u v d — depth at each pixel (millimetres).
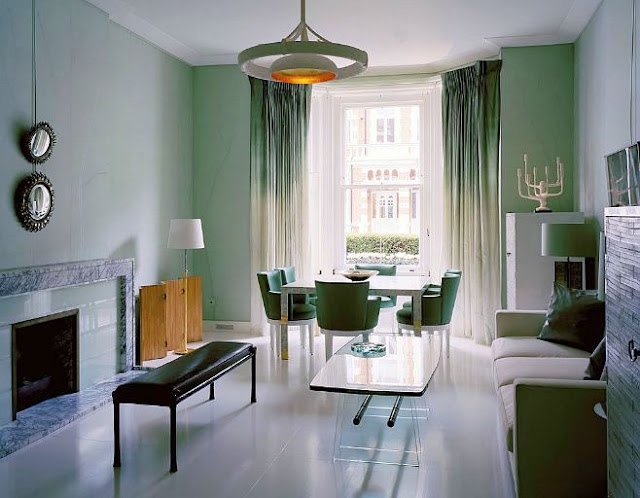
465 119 6551
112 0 4812
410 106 7195
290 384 4820
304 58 3447
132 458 3322
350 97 7266
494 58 6516
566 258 5242
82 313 4582
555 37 5805
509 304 5742
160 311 5691
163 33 5746
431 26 5520
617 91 4270
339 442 3436
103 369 4879
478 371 5156
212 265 7027
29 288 3895
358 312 5086
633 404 779
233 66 6902
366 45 6062
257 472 3127
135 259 5699
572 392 2508
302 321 5750
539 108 6039
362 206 7324
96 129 4898
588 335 4012
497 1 4891
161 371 3496
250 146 6883
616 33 4289
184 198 6816
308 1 4895
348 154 7336
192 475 3092
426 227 7125
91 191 4824
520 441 2553
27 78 4047
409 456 3334
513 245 5465
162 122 6250
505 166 6121
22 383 4109
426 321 5387
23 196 3945
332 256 7324
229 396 4500
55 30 4348
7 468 3188
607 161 3578
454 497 2832
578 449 2510
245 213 6930
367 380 3383
